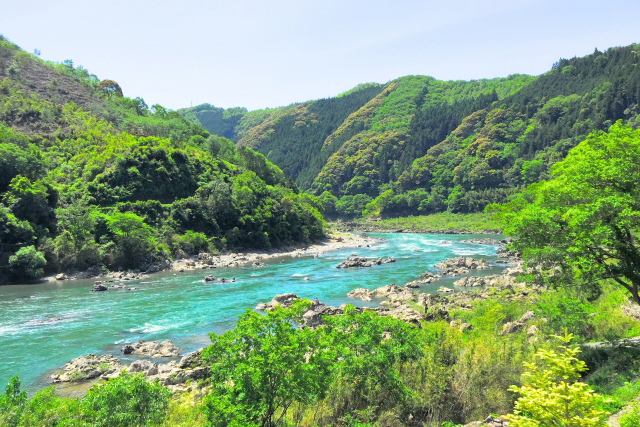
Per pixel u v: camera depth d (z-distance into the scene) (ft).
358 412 51.13
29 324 125.90
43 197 228.22
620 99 534.78
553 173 101.30
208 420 43.57
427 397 54.60
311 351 50.24
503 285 169.07
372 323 58.65
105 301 156.66
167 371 88.12
